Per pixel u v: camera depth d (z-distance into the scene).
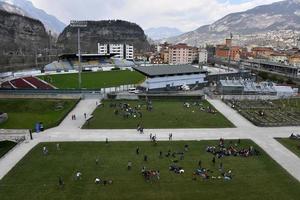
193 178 65.81
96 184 63.38
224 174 67.50
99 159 75.38
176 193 60.31
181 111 120.50
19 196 58.88
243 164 73.38
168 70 169.38
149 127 100.25
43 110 121.19
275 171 70.19
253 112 120.12
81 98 138.62
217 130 98.06
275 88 154.12
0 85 161.75
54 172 68.56
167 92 155.88
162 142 87.06
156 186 62.75
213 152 79.69
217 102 136.75
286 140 90.12
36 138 89.44
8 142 84.62
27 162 73.44
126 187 62.34
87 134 93.19
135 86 167.25
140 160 74.94
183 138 90.38
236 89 149.38
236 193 60.72
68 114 114.88
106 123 103.81
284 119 110.94
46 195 59.25
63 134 93.00
